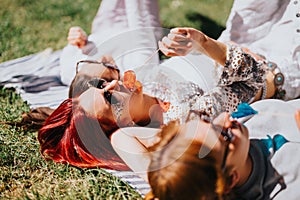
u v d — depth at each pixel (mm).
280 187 1816
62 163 2199
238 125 1804
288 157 1859
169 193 1695
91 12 3473
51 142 2168
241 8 2539
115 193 2051
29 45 3191
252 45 2561
